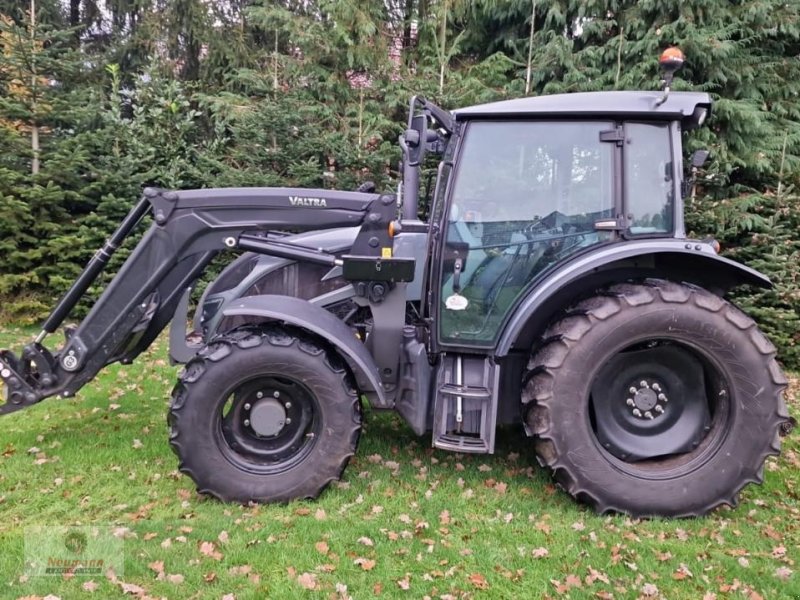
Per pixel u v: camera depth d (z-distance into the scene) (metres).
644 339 2.81
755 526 2.85
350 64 7.45
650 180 2.97
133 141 6.80
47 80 6.65
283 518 2.78
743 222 5.97
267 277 3.43
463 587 2.34
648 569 2.48
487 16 7.77
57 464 3.34
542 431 2.83
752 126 6.30
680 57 2.79
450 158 3.20
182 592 2.27
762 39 6.67
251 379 2.87
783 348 5.86
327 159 7.21
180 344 3.54
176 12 8.50
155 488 3.09
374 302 3.09
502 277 3.05
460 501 3.01
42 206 6.47
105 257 3.18
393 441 3.76
